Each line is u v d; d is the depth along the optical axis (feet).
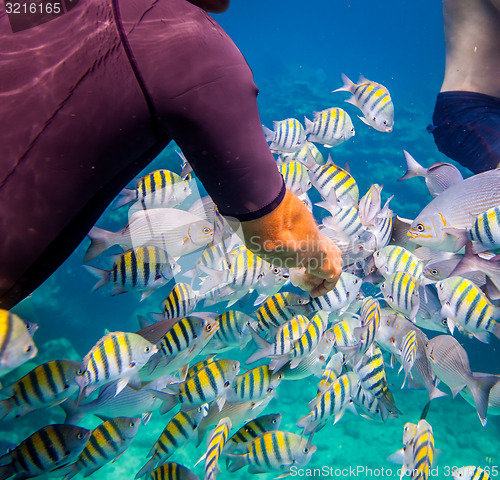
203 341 9.27
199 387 9.92
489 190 8.01
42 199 3.46
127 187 10.29
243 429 11.49
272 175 4.25
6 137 3.31
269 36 333.42
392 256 9.80
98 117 3.40
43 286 39.45
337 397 11.13
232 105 3.68
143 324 9.84
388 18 312.71
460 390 10.09
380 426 30.66
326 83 124.47
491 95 10.08
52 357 33.88
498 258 8.04
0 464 9.07
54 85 3.34
